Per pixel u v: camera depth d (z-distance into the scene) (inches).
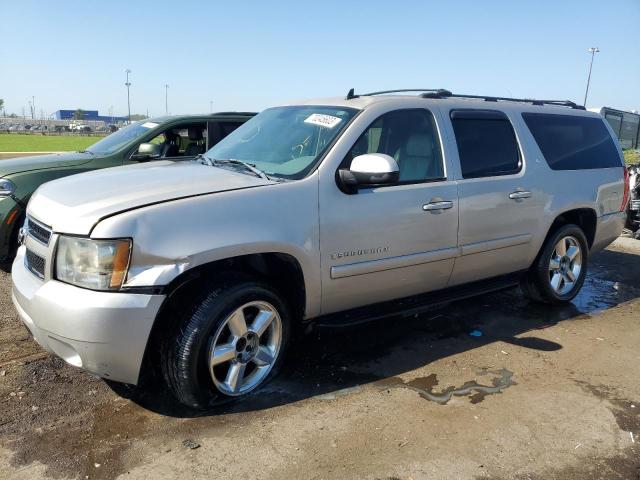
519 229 184.9
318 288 140.3
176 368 122.4
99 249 112.7
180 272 117.0
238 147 169.9
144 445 116.1
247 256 135.0
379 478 107.8
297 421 126.6
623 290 239.1
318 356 161.5
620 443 121.7
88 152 276.4
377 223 146.9
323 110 162.9
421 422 127.6
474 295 180.9
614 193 222.7
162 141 283.9
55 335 115.3
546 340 178.9
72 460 110.5
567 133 208.4
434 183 160.6
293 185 135.1
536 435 123.7
